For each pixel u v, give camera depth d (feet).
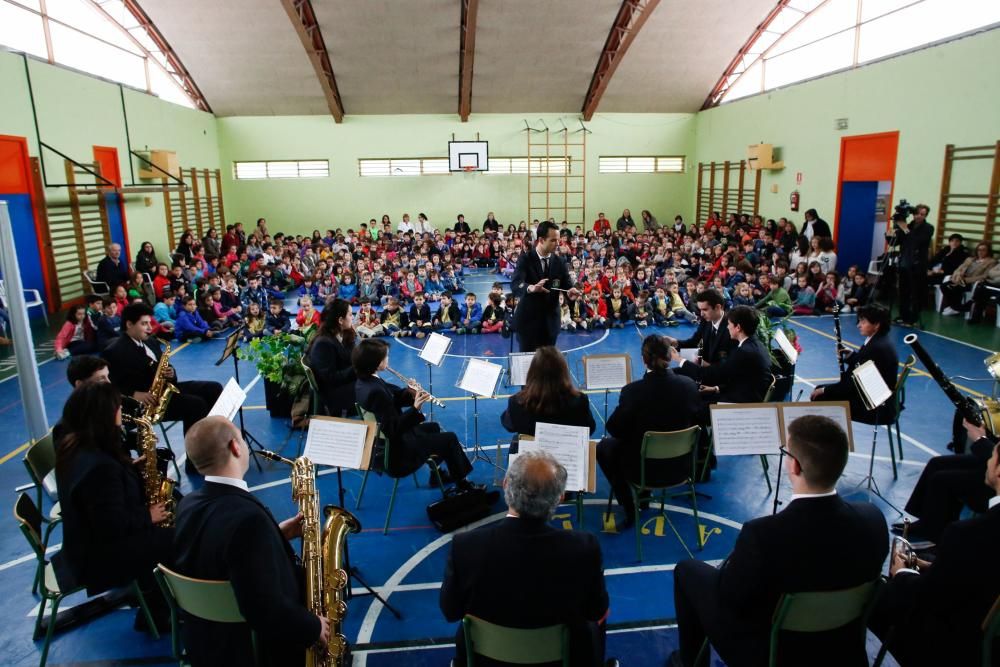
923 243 35.12
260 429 22.15
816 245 45.83
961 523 8.25
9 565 14.44
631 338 36.06
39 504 13.26
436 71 62.90
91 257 45.19
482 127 72.84
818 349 32.12
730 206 67.10
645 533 15.31
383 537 15.35
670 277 42.09
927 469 13.94
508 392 25.96
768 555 7.83
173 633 8.96
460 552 7.98
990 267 36.01
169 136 58.54
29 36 40.19
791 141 55.47
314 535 9.71
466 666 8.57
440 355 18.88
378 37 56.34
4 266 16.43
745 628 8.83
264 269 52.65
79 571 10.75
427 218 74.95
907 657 8.92
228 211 72.49
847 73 47.78
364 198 73.72
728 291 42.65
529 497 7.64
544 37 57.41
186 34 54.03
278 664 8.48
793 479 8.16
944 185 39.29
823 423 7.88
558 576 7.68
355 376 19.81
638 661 11.11
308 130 71.56
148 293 41.81
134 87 52.39
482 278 59.57
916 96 41.29
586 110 70.85
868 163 46.24
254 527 7.81
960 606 8.26
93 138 45.98
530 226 74.02
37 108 39.78
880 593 8.79
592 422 14.53
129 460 11.42
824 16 50.90
